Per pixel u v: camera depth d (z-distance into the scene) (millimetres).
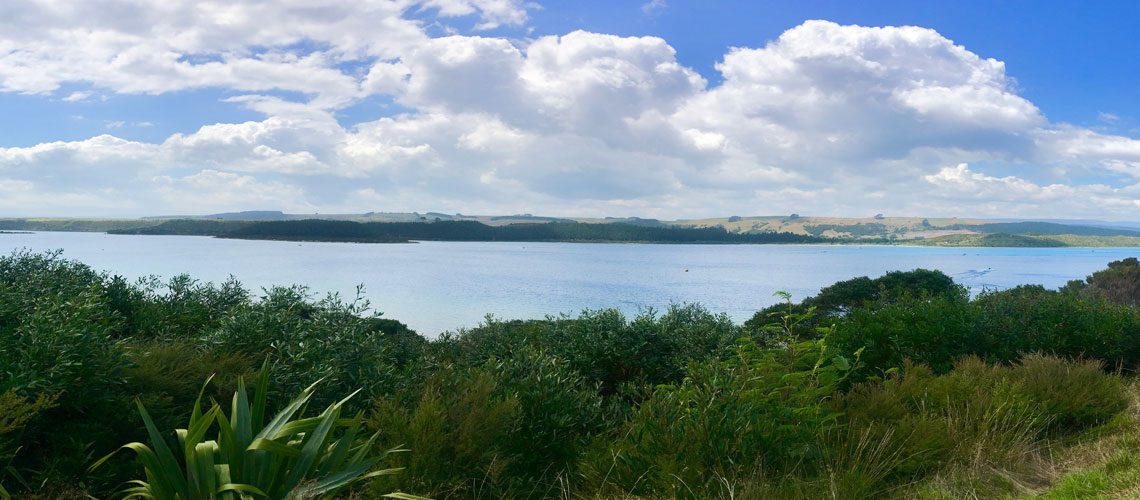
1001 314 9281
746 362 5391
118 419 4543
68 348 4547
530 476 5070
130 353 5090
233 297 11188
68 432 4320
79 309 5066
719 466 4391
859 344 8164
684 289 90125
